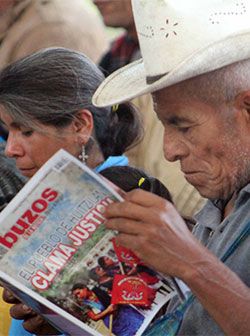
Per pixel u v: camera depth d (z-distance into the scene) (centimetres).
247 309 527
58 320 591
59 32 970
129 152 909
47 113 654
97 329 573
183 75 549
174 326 575
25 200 573
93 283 575
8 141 666
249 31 555
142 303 578
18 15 967
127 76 618
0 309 735
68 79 657
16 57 962
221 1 573
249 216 566
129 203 540
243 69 557
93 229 576
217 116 558
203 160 565
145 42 577
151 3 573
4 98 656
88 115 661
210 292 530
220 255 571
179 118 562
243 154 561
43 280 571
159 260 535
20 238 571
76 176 577
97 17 1027
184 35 569
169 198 651
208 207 610
